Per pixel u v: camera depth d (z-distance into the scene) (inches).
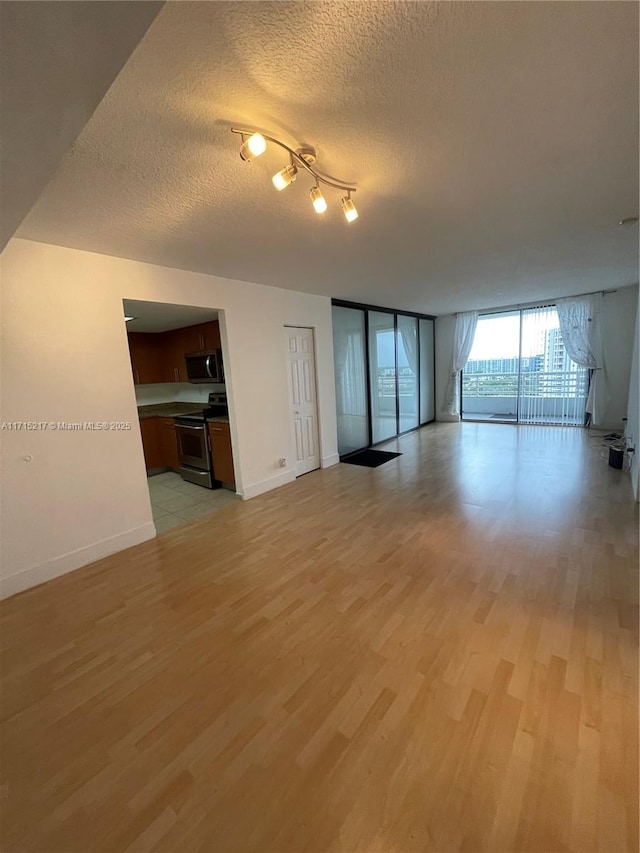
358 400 231.1
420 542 111.7
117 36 28.6
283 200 79.3
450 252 125.7
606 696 58.2
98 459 111.4
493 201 86.4
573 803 44.5
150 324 178.1
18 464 96.3
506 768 48.7
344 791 47.3
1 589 93.9
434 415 325.4
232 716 58.6
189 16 36.3
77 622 83.4
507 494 145.6
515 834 42.1
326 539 117.4
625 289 225.9
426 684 62.3
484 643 70.5
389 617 79.4
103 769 51.5
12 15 26.0
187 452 189.9
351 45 41.6
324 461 199.9
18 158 43.6
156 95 46.8
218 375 173.2
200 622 81.4
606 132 60.7
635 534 108.7
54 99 34.6
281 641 74.2
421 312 283.0
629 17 39.6
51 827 45.2
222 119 52.7
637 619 74.8
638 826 42.1
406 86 48.6
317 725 56.2
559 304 246.5
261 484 164.9
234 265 126.2
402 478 174.6
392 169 70.3
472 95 51.1
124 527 118.3
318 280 156.6
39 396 99.1
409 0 36.4
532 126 58.7
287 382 174.7
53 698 63.6
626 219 100.5
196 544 119.4
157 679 66.6
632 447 162.1
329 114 53.7
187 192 73.2
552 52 44.0
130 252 107.3
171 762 51.9
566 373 259.4
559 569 93.3
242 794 47.6
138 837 43.8
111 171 63.7
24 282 95.3
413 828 43.2
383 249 118.0
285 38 40.0
